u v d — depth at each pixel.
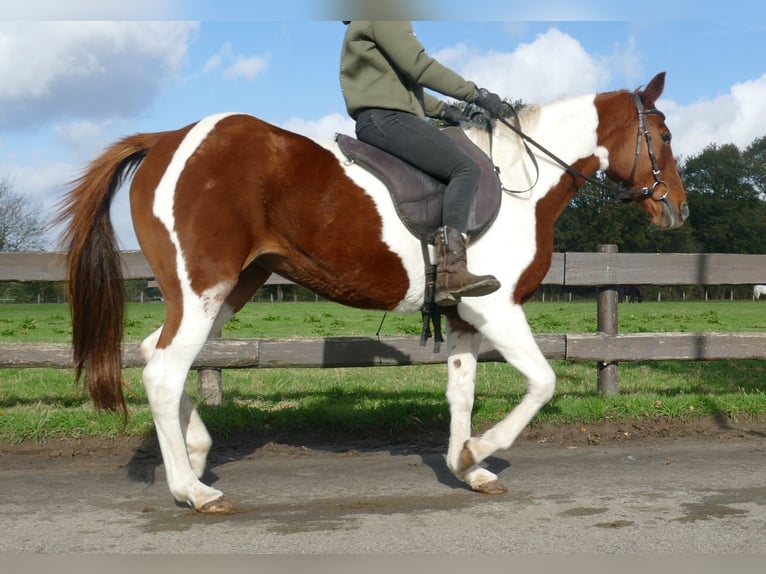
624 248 68.75
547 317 21.58
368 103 4.40
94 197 4.17
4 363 6.36
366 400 7.09
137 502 4.27
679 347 7.20
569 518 3.94
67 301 4.21
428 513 4.04
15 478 4.80
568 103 5.00
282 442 5.90
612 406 6.63
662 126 5.16
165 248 3.95
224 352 6.44
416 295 4.46
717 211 81.88
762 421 6.58
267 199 4.08
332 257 4.25
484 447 4.39
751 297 57.75
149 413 6.12
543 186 4.80
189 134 4.09
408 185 4.32
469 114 4.84
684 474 4.89
